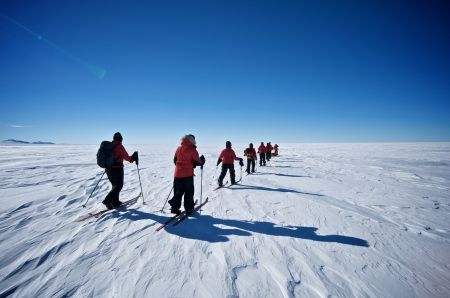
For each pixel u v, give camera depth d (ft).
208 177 35.78
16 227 14.65
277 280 9.59
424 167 60.75
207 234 13.79
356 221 17.12
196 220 16.14
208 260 10.93
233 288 9.01
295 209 19.34
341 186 31.45
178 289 8.89
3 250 11.76
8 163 57.82
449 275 10.82
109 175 17.87
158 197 22.21
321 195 25.22
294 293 8.86
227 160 28.32
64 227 14.64
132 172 40.42
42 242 12.59
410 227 16.76
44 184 28.71
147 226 14.83
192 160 16.94
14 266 10.39
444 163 71.72
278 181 33.63
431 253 12.85
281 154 117.29
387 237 14.60
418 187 33.14
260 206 19.90
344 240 13.76
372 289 9.40
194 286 9.08
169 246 12.19
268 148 62.44
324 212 18.83
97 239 12.94
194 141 17.19
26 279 9.50
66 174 37.47
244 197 22.89
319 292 8.99
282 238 13.61
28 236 13.34
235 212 18.10
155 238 13.12
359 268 10.87
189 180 16.85
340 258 11.68
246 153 41.63
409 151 148.15
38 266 10.39
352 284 9.63
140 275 9.71
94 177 33.91
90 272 9.93
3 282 9.30
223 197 22.75
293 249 12.31
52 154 104.78
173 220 15.90
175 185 16.75
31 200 20.98
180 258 11.04
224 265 10.53
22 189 25.80
